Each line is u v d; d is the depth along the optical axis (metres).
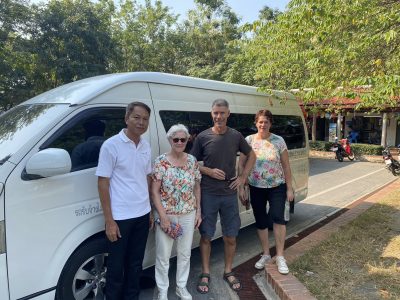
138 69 24.53
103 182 3.13
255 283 4.29
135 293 3.54
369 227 5.74
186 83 4.58
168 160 3.55
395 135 21.42
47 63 15.84
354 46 5.04
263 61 8.59
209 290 4.11
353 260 4.48
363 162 16.98
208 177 3.92
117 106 3.71
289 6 5.68
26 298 2.93
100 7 19.94
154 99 4.11
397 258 4.54
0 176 2.82
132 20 25.28
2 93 15.08
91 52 16.78
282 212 4.28
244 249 5.46
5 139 3.24
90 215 3.35
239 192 4.29
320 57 5.45
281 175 4.34
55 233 3.09
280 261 4.14
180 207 3.56
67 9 16.52
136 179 3.30
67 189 3.18
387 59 5.48
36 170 2.83
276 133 6.19
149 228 3.60
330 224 5.91
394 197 7.90
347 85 5.18
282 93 6.59
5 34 15.06
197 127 4.62
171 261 4.84
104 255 3.50
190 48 25.53
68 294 3.22
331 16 5.16
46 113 3.38
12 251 2.84
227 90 5.32
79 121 3.37
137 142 3.34
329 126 22.56
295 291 3.63
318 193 9.74
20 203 2.88
